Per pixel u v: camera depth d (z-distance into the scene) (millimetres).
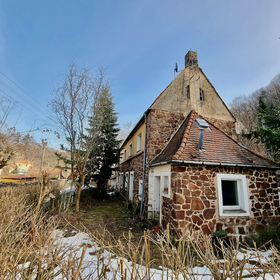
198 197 6027
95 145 11438
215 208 6090
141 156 11062
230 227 6031
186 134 7516
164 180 7418
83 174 9664
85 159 10023
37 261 2490
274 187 6848
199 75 10859
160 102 9891
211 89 11016
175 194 5953
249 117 27875
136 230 6996
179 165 6121
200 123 7090
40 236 2863
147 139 9828
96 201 13641
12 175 19938
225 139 7836
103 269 2336
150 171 8961
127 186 15164
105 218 8805
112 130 15789
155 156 9156
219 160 6402
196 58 11266
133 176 13148
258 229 6246
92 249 4598
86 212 9805
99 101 10336
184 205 5855
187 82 10672
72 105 9586
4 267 2209
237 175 6516
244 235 6031
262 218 6398
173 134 9609
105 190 15328
